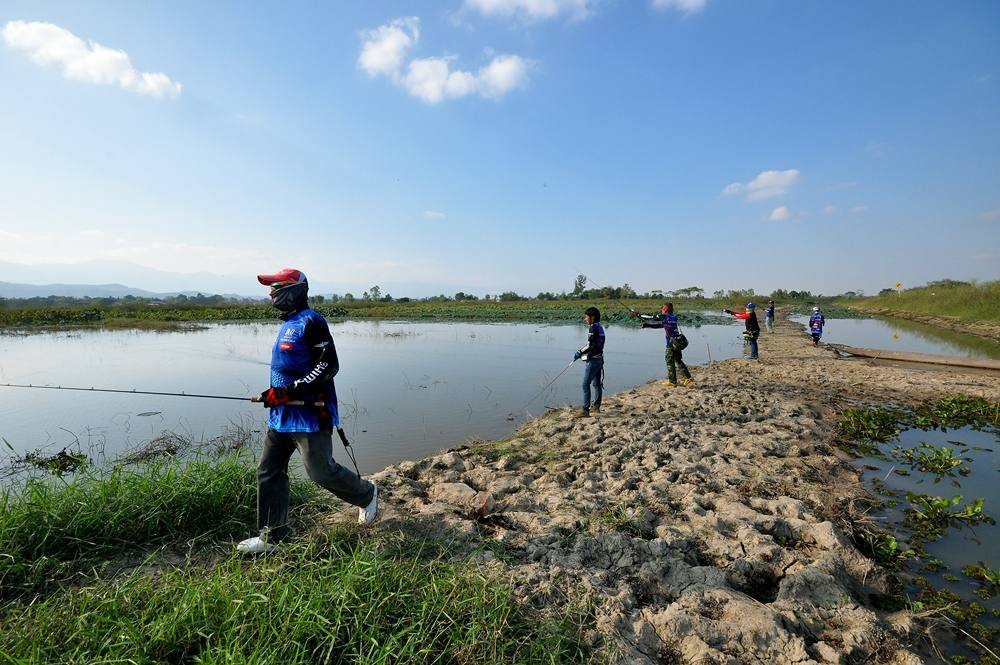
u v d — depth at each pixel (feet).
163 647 8.97
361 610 9.82
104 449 24.39
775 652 9.79
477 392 37.93
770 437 24.00
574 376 45.06
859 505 17.06
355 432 27.58
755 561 12.90
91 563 12.34
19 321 113.50
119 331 93.35
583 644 9.73
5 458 23.03
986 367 48.52
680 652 9.82
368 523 14.19
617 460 21.26
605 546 13.34
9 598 11.05
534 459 22.12
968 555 14.37
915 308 135.85
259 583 10.62
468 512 15.87
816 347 64.90
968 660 10.14
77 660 8.57
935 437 26.07
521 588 11.26
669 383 38.58
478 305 200.03
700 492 17.75
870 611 11.09
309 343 12.87
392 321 124.36
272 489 13.03
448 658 9.14
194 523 13.99
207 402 34.68
